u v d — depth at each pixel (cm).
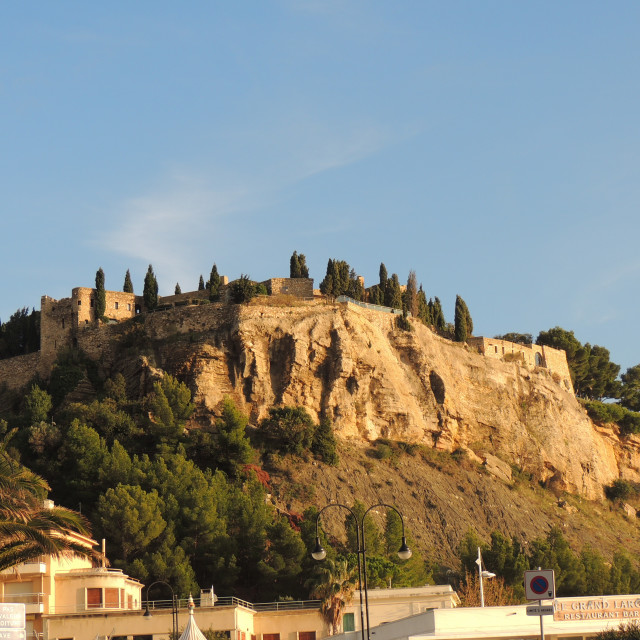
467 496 18988
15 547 7481
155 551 13675
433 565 16200
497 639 9112
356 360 19362
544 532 19100
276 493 17000
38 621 11200
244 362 18738
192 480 15488
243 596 13500
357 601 12062
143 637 11269
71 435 16350
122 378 18775
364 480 18012
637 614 9231
